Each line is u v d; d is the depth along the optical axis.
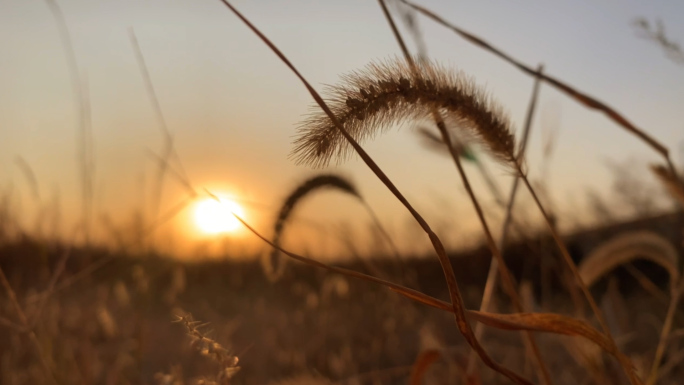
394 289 1.47
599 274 2.63
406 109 1.50
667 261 2.47
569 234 5.56
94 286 4.64
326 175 2.53
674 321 3.55
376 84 1.40
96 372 3.47
